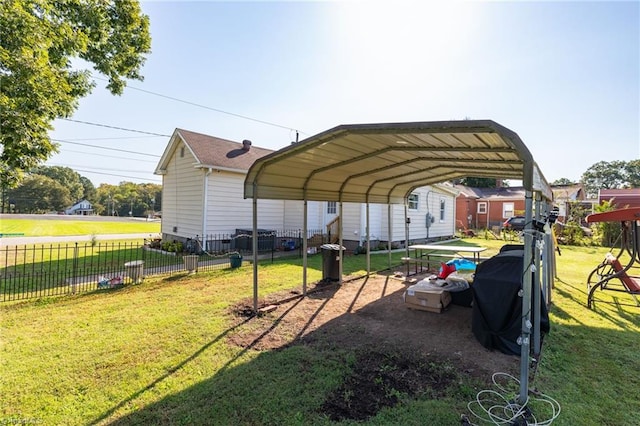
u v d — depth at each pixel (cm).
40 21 544
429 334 441
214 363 347
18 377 312
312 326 465
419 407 274
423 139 399
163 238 1459
